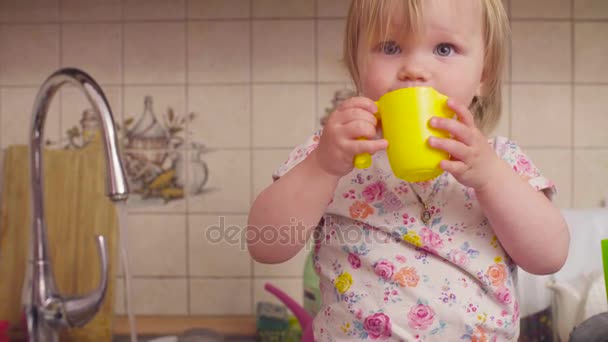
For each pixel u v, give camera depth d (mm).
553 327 911
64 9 1227
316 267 708
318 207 600
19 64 1232
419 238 643
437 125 480
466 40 585
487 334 634
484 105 736
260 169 1232
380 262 642
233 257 1239
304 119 1223
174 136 1235
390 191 674
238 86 1227
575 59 1210
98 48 1229
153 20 1225
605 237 950
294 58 1217
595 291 858
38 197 795
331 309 669
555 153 1221
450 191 667
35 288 788
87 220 1156
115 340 1159
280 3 1213
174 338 1115
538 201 595
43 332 790
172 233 1241
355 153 513
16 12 1229
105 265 808
